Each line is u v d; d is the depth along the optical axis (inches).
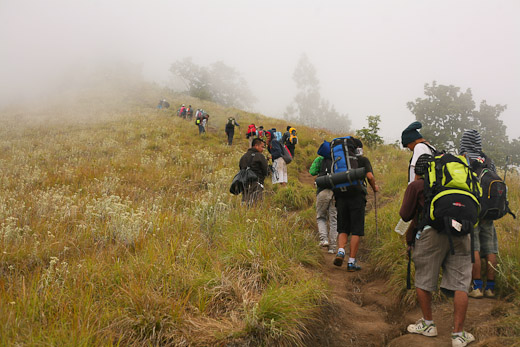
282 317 128.1
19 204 252.5
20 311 115.8
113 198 249.8
